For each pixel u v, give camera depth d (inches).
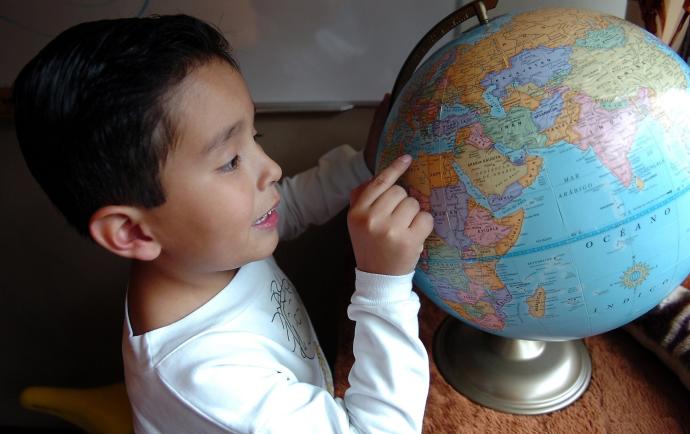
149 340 22.1
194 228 20.4
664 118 17.1
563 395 24.9
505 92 17.3
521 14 20.4
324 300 44.1
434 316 30.4
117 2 32.7
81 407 37.0
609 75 17.1
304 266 42.6
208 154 19.1
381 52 33.8
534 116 16.8
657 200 17.1
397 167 19.3
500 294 19.1
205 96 18.6
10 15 33.2
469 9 22.2
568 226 17.0
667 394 24.7
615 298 18.8
